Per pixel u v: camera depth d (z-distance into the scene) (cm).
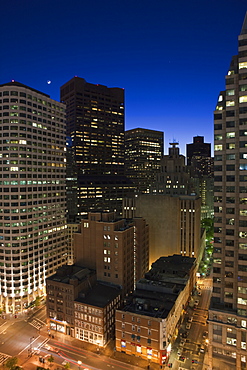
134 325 8788
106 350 9375
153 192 18912
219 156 8600
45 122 14375
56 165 15162
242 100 7969
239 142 8056
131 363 8581
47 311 10862
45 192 14312
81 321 9925
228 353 8088
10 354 9144
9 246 12606
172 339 9325
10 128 12681
